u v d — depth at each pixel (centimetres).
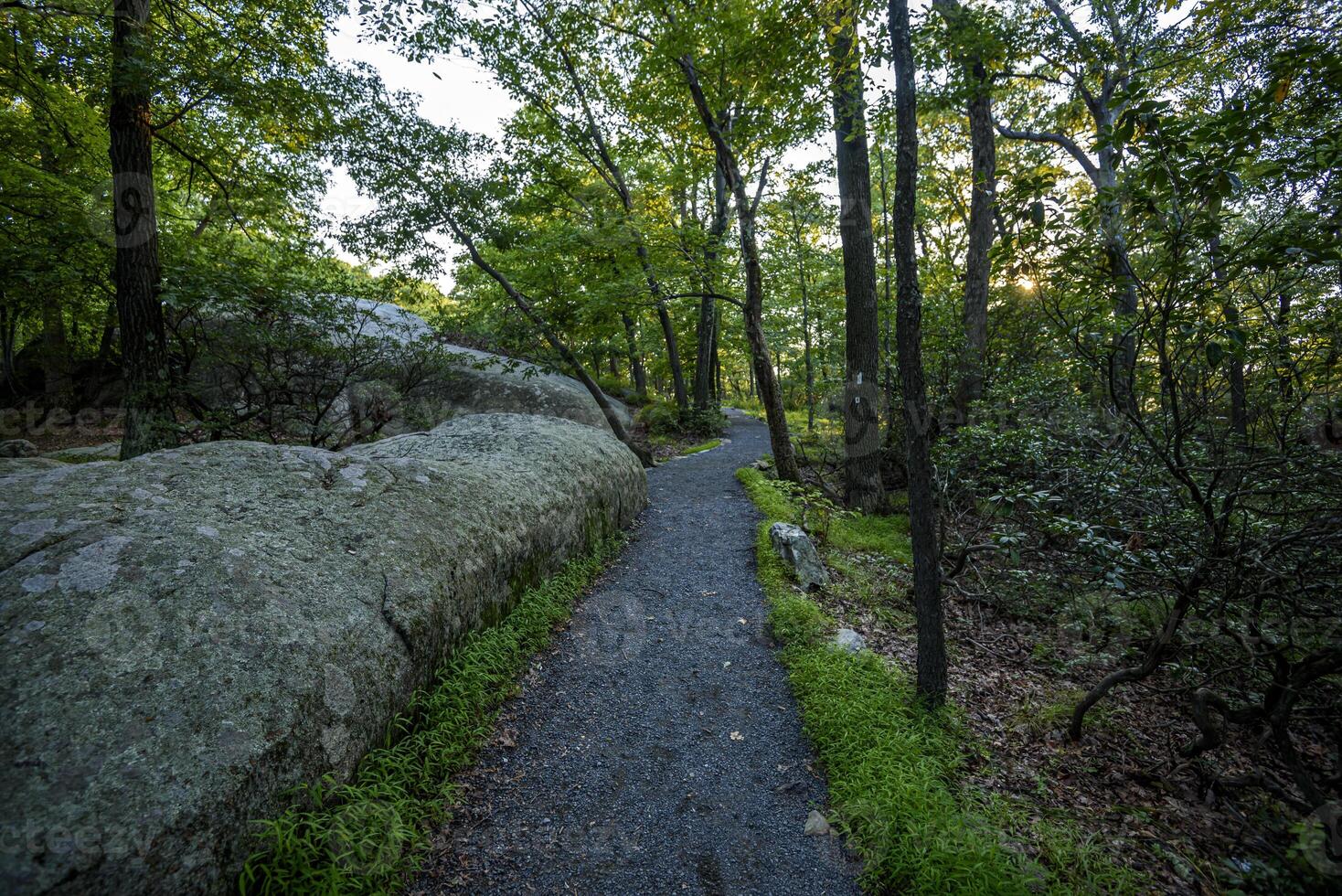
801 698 427
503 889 272
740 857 298
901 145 348
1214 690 371
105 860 189
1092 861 281
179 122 824
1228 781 336
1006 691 454
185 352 661
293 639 286
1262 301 314
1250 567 304
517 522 526
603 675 464
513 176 1188
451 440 658
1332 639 299
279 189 850
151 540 289
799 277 1698
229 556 303
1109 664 484
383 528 396
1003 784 341
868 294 907
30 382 1196
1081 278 338
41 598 242
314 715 274
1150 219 294
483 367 1165
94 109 816
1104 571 382
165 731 225
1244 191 294
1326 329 338
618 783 350
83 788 197
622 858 296
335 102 764
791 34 659
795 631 512
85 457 820
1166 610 393
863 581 647
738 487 1041
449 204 1061
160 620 256
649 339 1920
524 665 453
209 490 352
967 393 941
